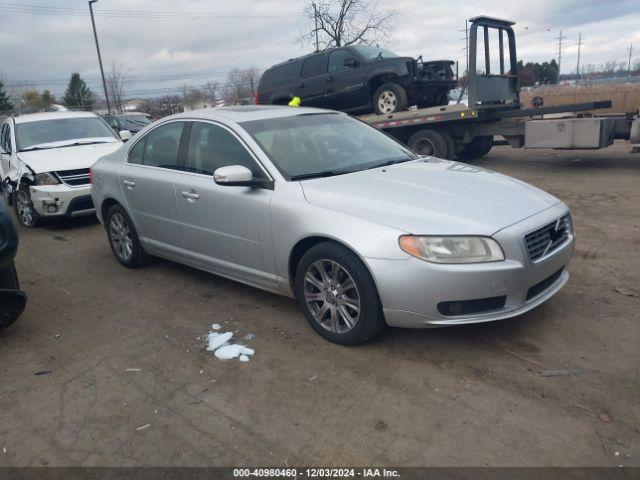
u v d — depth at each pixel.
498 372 3.44
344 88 12.10
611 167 10.62
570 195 8.32
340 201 3.81
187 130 5.00
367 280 3.59
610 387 3.21
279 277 4.21
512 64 11.84
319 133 4.83
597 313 4.14
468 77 10.47
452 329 4.00
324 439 2.93
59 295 5.32
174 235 5.12
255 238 4.27
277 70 13.24
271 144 4.44
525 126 10.55
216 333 4.22
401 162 4.77
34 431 3.16
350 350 3.82
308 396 3.32
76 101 75.56
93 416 3.26
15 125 9.23
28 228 8.41
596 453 2.70
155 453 2.91
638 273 4.91
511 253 3.45
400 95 11.40
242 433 3.02
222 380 3.56
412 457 2.76
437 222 3.48
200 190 4.64
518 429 2.91
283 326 4.26
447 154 11.35
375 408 3.16
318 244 3.84
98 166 6.07
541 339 3.80
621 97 24.38
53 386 3.62
